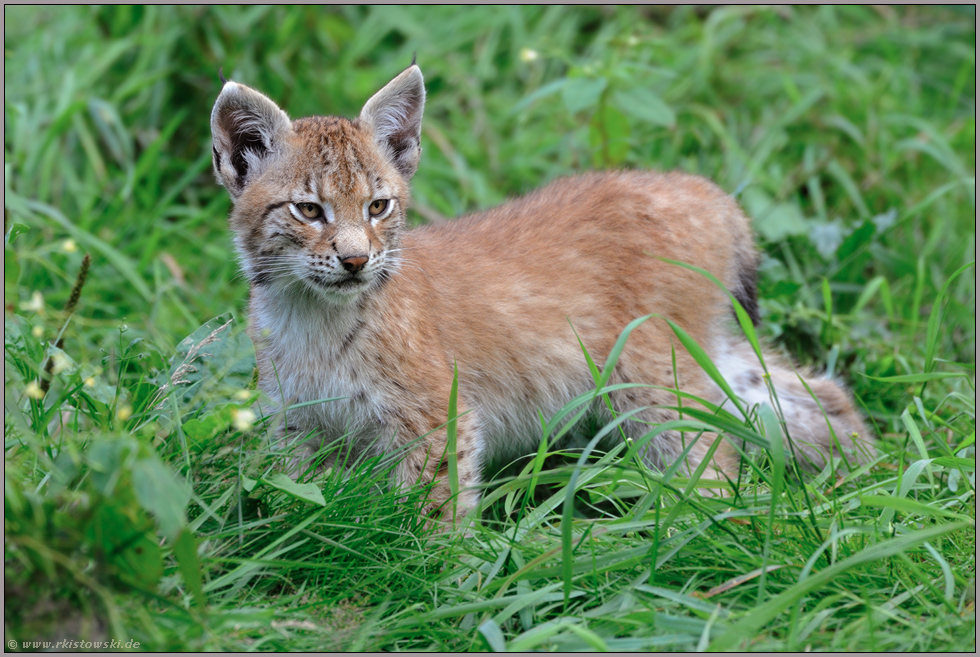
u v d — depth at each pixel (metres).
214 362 8.30
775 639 6.46
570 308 9.79
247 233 8.77
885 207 14.66
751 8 17.38
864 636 6.43
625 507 8.45
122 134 14.03
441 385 8.98
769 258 12.53
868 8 18.33
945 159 14.51
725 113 15.91
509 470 10.54
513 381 9.78
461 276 9.62
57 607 6.11
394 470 8.75
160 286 11.92
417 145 9.41
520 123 15.91
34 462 7.21
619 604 6.81
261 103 8.60
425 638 6.75
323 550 7.45
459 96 16.53
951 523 6.73
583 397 7.66
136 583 6.22
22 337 8.37
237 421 7.10
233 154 8.83
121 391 8.59
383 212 8.74
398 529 7.78
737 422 7.72
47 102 14.57
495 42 17.28
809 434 10.29
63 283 11.77
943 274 13.28
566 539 6.57
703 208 10.28
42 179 13.20
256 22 15.57
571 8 18.03
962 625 6.53
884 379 8.67
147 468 5.88
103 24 15.76
